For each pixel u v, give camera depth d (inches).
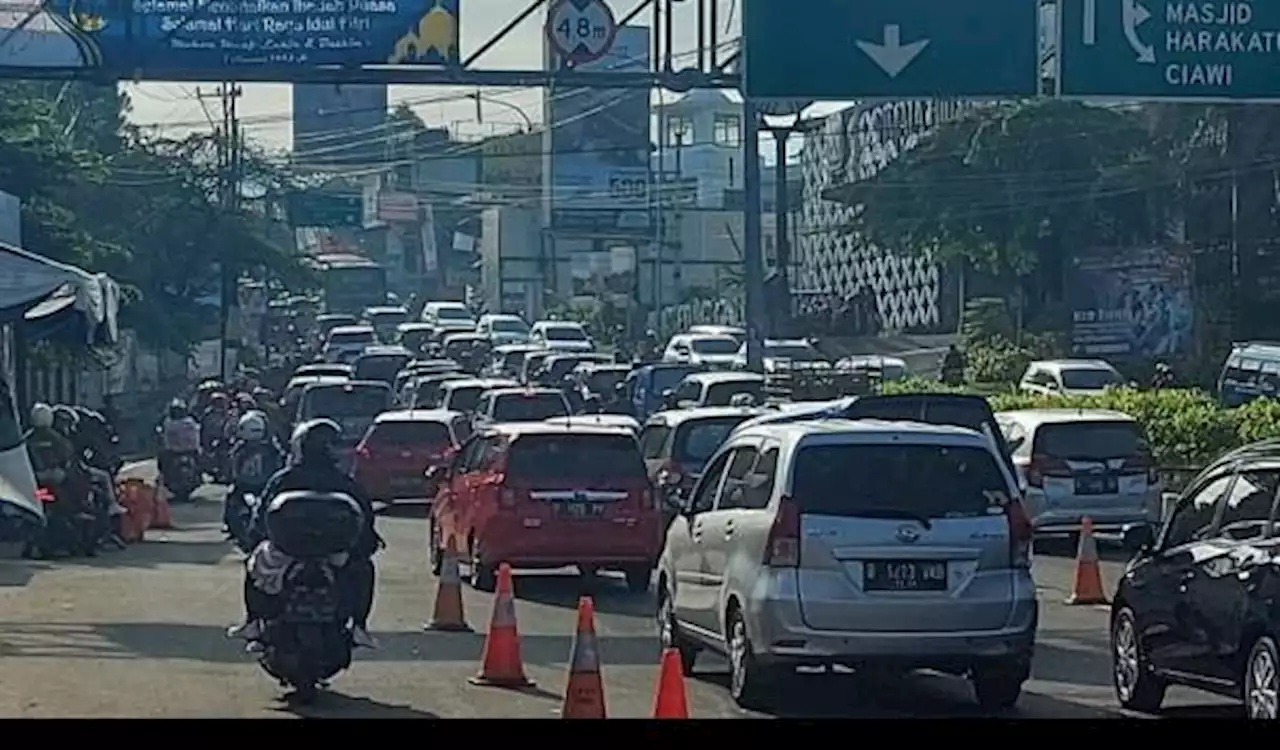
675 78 964.0
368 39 926.4
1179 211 2479.1
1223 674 547.5
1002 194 2539.4
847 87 930.7
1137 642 600.7
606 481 952.9
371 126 4057.6
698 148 4411.9
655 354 2915.8
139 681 655.1
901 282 3496.6
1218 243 2405.3
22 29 909.2
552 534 942.4
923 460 593.9
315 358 3169.3
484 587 960.9
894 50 930.7
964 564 584.4
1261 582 524.7
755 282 1572.3
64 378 2097.7
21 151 1733.5
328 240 5275.6
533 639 778.8
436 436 1549.0
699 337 2642.7
